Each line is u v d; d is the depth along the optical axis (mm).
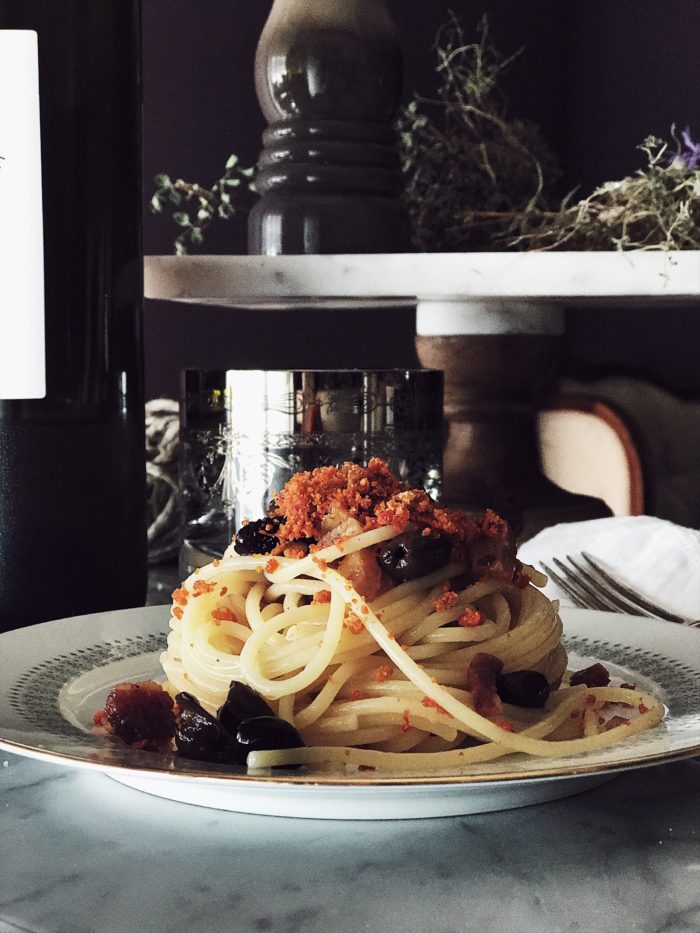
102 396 763
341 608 569
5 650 615
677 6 1268
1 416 740
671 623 700
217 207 1327
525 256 976
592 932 389
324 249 1034
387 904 407
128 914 399
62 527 752
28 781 527
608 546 900
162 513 1071
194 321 1339
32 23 721
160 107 1323
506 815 484
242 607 614
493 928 391
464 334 1067
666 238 1054
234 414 851
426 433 870
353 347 1358
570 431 1271
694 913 402
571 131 1427
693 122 1259
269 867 435
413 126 1229
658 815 486
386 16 1062
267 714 520
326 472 619
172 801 500
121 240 771
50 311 741
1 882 424
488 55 1380
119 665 631
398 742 554
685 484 1269
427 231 1170
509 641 593
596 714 566
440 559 583
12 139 724
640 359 1337
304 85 1037
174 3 1313
